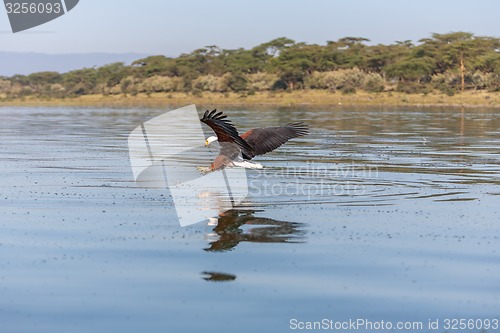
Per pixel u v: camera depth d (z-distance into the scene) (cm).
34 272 1150
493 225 1459
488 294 1062
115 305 1015
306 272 1154
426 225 1458
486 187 1922
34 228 1426
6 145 3120
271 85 11925
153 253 1253
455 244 1315
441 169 2283
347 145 3134
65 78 15075
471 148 3000
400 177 2097
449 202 1698
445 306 1016
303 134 1275
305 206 1647
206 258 1226
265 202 1689
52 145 3117
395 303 1028
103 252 1259
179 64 13638
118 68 14912
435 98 9744
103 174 2141
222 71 13238
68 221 1484
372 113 6456
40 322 955
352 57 12550
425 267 1182
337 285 1097
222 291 1070
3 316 974
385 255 1245
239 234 1384
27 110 7981
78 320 962
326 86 11294
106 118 5778
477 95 10006
